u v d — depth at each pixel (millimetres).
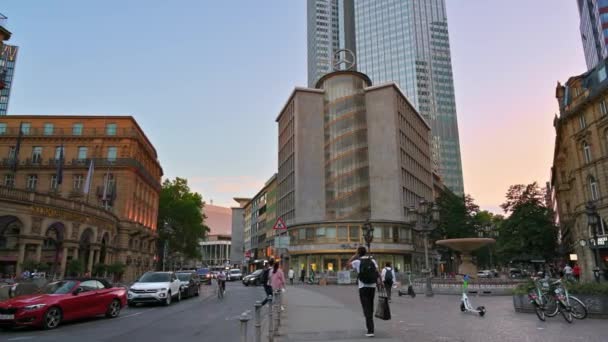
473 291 24047
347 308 16812
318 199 67000
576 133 39344
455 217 57375
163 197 77125
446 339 9383
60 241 36938
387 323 12188
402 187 65312
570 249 54625
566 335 9812
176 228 75750
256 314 6844
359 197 65062
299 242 58469
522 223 49844
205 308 19109
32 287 17062
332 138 68688
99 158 57375
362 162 66438
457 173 151125
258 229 106750
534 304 12727
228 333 11484
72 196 55688
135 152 59094
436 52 159750
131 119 59469
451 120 155500
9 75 141250
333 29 187250
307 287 37094
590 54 85625
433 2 164875
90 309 14391
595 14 76750
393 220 57875
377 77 159750
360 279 9875
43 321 12453
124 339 10633
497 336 9789
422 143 81000
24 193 32688
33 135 58188
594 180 37312
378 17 165125
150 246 67938
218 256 190250
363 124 68125
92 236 41969
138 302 20828
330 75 71312
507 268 86688
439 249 58438
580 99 38375
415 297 22766
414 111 78000
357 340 9281
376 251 55469
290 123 73625
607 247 34688
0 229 31938
